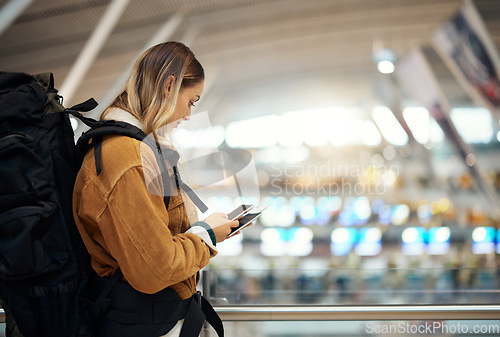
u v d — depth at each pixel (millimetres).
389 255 8977
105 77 12328
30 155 1109
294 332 1696
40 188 1111
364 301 1750
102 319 1169
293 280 1768
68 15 9453
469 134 10875
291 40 14492
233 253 8398
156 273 1082
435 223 9594
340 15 13141
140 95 1226
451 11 11406
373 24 13555
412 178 9883
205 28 12164
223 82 15211
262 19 12602
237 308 1710
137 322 1156
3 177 1081
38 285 1129
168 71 1216
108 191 1102
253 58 15062
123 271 1107
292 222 8469
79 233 1197
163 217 1143
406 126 10656
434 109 11664
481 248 9680
